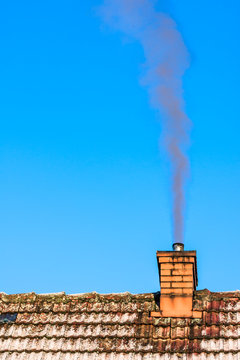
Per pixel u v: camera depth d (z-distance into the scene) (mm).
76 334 12125
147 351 11461
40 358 11703
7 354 11938
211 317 11906
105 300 12898
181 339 11578
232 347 11117
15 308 13148
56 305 13039
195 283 12961
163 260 12438
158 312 12172
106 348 11664
